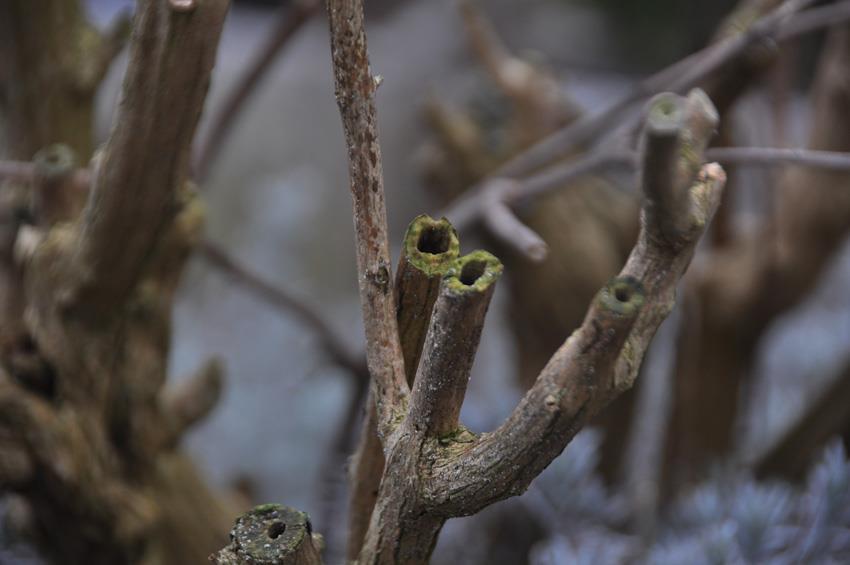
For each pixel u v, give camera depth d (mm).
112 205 830
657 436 1524
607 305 693
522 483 721
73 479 910
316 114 3496
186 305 2410
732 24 1070
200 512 995
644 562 1075
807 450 1324
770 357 2016
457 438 736
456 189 1394
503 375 1971
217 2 760
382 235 748
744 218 1626
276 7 3332
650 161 686
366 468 789
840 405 1323
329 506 1273
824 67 1298
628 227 1405
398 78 3359
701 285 1354
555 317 1358
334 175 3424
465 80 1473
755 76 1018
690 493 1324
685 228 707
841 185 1272
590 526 1082
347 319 2785
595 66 3229
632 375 715
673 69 1065
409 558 761
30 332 917
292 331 2154
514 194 1064
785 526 1050
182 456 1011
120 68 2387
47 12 971
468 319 708
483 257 710
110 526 937
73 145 991
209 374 1003
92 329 902
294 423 1939
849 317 2094
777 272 1310
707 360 1380
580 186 1394
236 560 742
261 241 2992
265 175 3350
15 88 978
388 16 3574
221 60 2965
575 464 1061
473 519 1357
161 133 795
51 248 889
